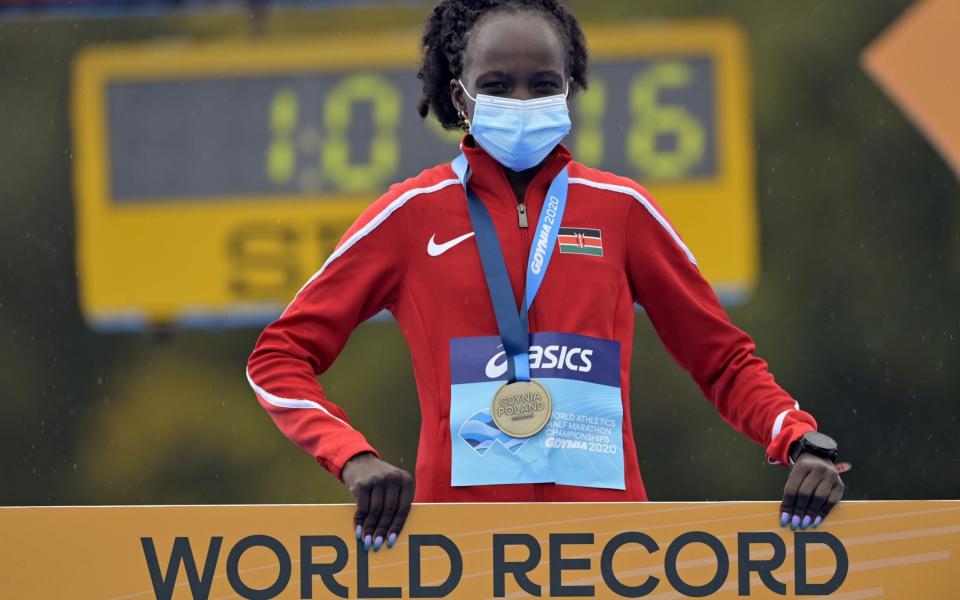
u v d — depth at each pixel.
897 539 9.66
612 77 32.53
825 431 57.41
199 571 9.73
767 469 55.41
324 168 33.41
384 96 33.19
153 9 30.59
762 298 57.94
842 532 9.67
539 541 9.66
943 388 57.56
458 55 11.76
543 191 11.15
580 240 10.94
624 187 11.20
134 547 9.76
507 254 10.88
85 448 60.12
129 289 34.16
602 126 32.50
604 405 10.59
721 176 32.53
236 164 33.62
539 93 11.10
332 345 10.85
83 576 9.75
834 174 58.16
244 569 9.72
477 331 10.67
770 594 9.64
